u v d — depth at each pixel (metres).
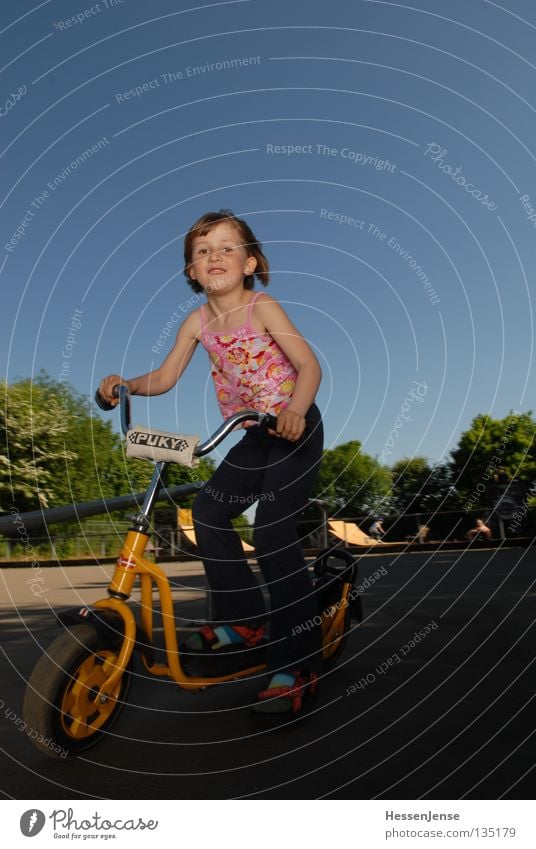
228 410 2.93
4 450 14.57
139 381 2.74
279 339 2.73
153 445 2.28
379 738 2.24
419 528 15.69
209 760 2.09
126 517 2.29
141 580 2.31
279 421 2.35
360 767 2.00
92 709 2.14
